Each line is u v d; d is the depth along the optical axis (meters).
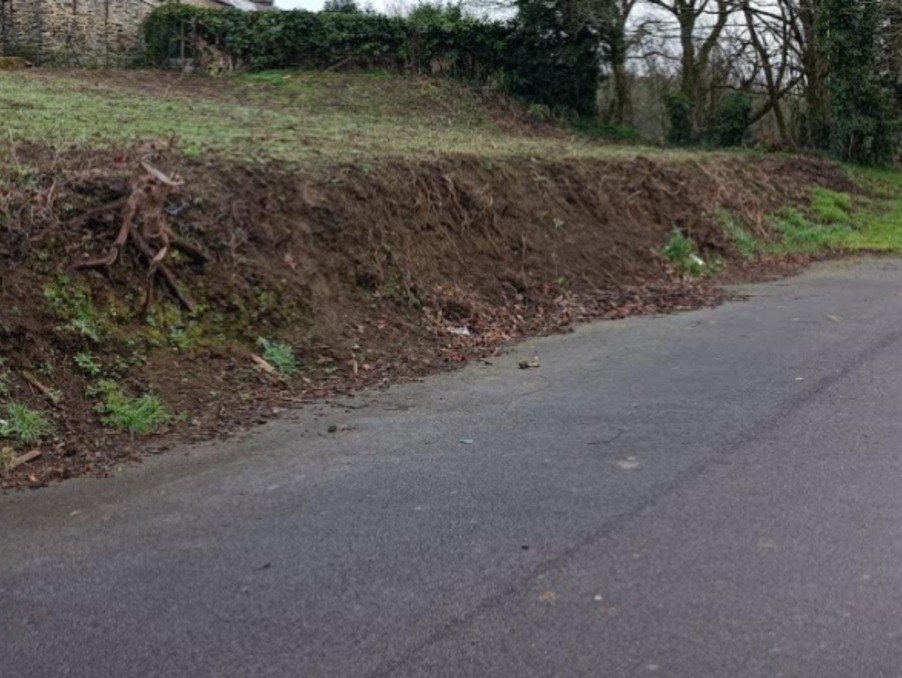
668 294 12.41
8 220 7.03
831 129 25.45
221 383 7.18
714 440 5.97
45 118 11.47
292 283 8.57
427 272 10.28
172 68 23.33
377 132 15.73
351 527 4.68
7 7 21.84
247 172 9.31
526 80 24.97
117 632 3.68
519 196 12.91
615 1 25.53
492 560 4.27
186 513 4.91
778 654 3.42
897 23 24.67
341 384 7.66
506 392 7.41
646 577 4.06
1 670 3.43
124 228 7.47
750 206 18.17
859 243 17.78
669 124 26.84
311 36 24.33
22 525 4.77
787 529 4.54
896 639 3.52
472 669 3.38
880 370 7.73
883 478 5.21
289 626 3.71
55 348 6.58
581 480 5.29
